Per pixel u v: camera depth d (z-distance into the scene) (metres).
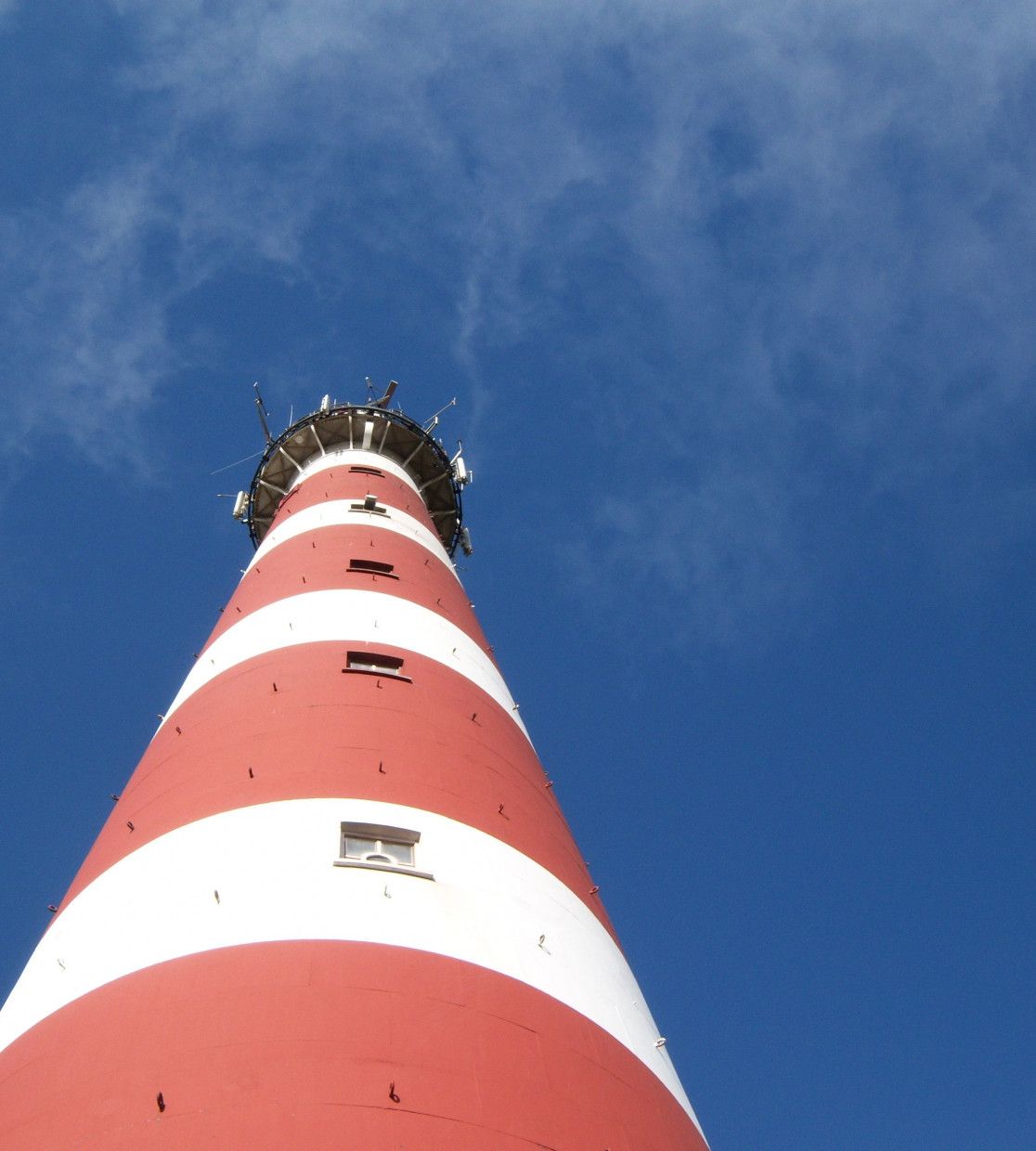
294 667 20.97
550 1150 11.83
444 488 41.31
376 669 21.16
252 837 15.88
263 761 17.77
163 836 16.77
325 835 15.89
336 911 14.32
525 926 15.68
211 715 20.17
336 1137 10.87
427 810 17.14
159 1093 11.38
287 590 24.78
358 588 24.80
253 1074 11.50
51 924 17.64
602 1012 15.12
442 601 26.27
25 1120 11.91
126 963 14.01
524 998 14.02
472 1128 11.51
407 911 14.66
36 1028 13.91
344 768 17.58
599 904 18.75
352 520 30.17
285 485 41.09
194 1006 12.59
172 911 14.72
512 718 23.11
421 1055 12.16
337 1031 12.16
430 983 13.38
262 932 13.84
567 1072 13.16
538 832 18.75
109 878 16.69
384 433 40.41
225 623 25.22
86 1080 12.01
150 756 20.88
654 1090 14.49
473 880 16.02
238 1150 10.63
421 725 19.53
